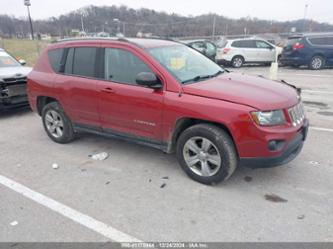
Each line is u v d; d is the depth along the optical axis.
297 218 2.92
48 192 3.53
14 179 3.88
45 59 5.05
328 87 9.56
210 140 3.39
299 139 3.43
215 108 3.24
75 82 4.47
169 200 3.29
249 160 3.26
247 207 3.12
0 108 6.60
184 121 3.59
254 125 3.10
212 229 2.80
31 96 5.27
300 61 14.30
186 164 3.71
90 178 3.85
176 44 4.60
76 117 4.70
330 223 2.83
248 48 15.88
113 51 4.12
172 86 3.56
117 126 4.21
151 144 3.97
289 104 3.30
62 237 2.75
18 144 5.17
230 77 3.98
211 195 3.37
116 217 3.02
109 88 4.06
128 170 4.05
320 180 3.61
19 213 3.12
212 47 16.55
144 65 3.80
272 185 3.54
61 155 4.62
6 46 30.36
